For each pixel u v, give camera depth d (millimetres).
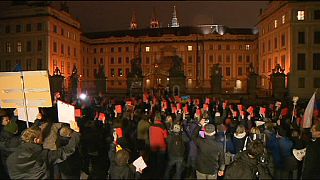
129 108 14148
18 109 8734
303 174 7270
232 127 11992
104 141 12133
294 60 44438
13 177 6152
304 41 44500
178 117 12328
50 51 48531
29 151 6156
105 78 43719
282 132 8594
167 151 9688
